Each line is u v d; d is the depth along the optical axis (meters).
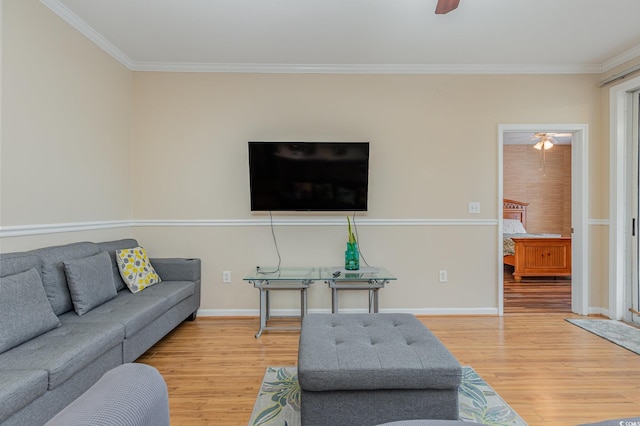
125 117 3.42
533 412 1.86
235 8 2.57
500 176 3.57
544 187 7.12
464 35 2.96
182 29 2.87
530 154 7.12
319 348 1.74
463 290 3.59
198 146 3.55
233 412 1.87
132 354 2.21
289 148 3.39
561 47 3.17
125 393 0.76
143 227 3.54
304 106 3.57
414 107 3.58
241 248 3.57
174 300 2.79
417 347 1.76
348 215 3.57
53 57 2.48
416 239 3.59
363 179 3.43
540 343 2.81
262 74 3.56
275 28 2.85
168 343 2.86
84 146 2.82
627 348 2.70
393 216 3.58
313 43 3.10
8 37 2.12
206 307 3.57
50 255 2.19
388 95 3.58
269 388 2.12
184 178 3.55
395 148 3.58
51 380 1.49
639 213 3.31
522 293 4.54
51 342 1.75
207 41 3.07
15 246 2.18
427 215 3.59
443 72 3.56
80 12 2.61
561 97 3.57
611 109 3.43
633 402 1.96
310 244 3.58
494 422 1.76
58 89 2.53
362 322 2.14
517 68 3.54
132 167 3.54
